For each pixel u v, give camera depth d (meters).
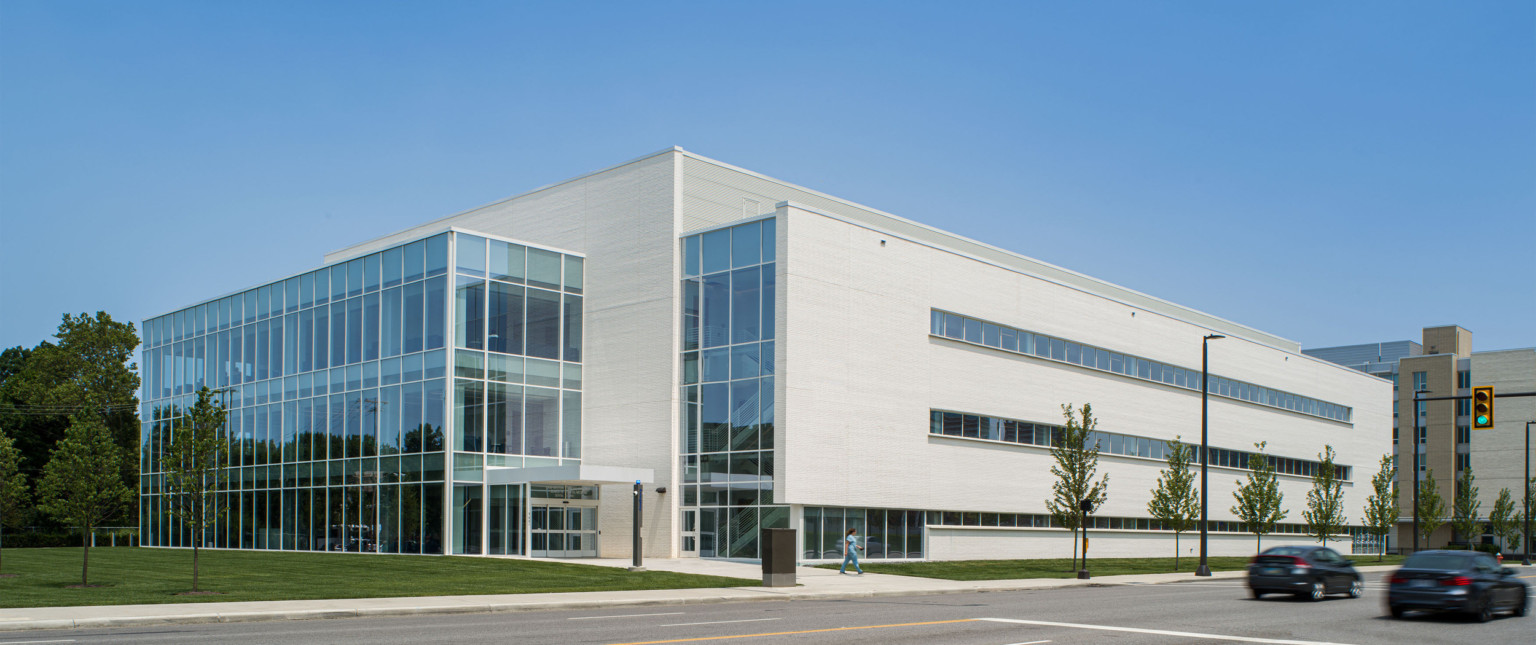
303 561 37.44
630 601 25.28
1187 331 59.91
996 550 47.16
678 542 41.81
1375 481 63.66
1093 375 53.12
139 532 57.94
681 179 43.66
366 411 45.34
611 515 43.84
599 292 45.69
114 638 17.39
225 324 53.75
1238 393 63.16
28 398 71.88
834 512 40.59
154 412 57.84
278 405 49.81
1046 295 51.06
